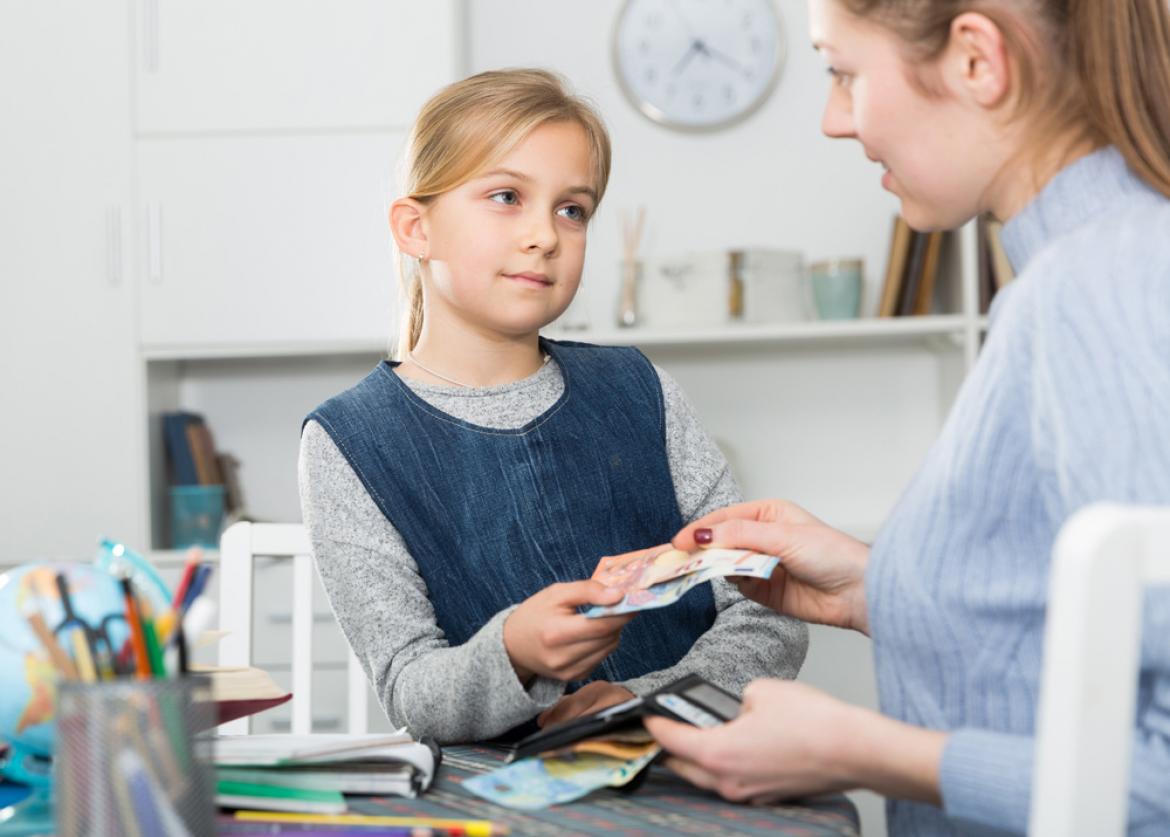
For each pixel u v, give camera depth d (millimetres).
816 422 3064
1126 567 575
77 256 2791
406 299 1440
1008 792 726
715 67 3021
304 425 1287
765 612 1266
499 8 3059
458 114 1292
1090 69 833
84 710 640
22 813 804
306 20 2773
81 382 2789
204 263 2787
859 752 778
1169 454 707
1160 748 702
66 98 2791
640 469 1342
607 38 3059
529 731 1144
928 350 3043
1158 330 731
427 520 1250
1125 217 788
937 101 867
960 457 821
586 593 1018
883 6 859
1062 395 749
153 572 918
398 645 1173
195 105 2783
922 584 833
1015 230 867
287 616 2701
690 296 2846
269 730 2691
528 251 1265
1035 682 803
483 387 1321
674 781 926
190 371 3086
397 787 869
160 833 641
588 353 1430
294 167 2779
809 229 3025
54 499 2783
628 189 3047
